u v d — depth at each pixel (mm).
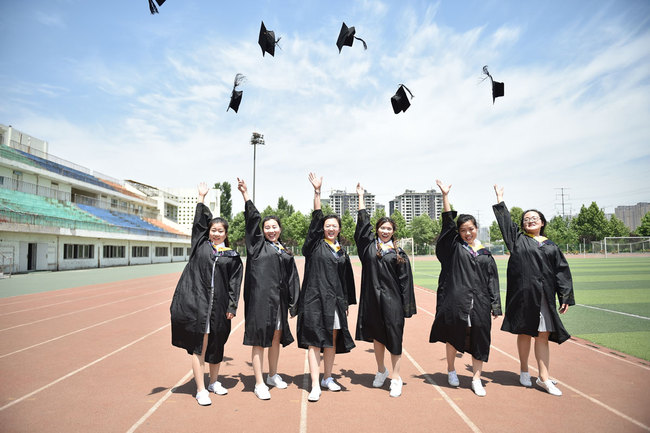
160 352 6129
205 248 4414
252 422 3602
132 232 40125
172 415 3762
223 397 4246
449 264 4703
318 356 4316
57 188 36531
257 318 4301
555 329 4316
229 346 6652
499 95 5117
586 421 3580
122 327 8172
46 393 4348
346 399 4184
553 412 3787
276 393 4375
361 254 4781
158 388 4527
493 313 4387
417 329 7930
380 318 4430
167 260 52062
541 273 4402
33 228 26734
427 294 14125
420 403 4047
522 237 4656
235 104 5141
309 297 4434
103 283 19188
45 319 9156
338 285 4523
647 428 3439
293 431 3416
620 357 5648
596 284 16188
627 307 10078
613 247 69562
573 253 70062
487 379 4797
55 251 29781
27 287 17094
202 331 4133
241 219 75000
